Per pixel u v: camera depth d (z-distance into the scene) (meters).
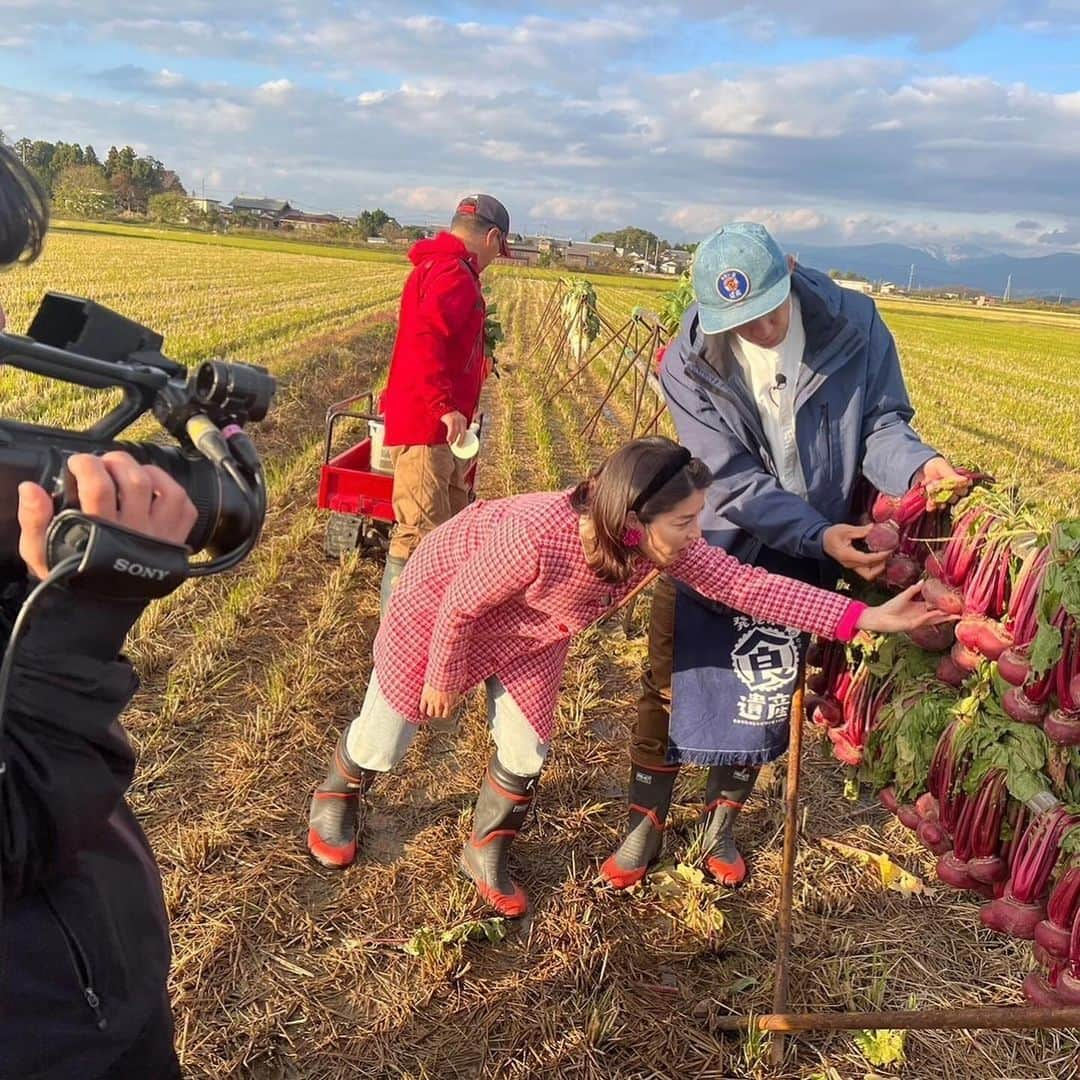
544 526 2.90
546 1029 3.18
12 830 1.20
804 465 3.21
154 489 1.16
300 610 6.39
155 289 28.19
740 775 3.82
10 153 1.19
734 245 2.94
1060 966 2.30
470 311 5.08
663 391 3.40
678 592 3.41
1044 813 2.25
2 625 1.28
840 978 3.48
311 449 10.22
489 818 3.60
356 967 3.36
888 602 2.77
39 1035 1.33
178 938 3.37
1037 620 2.16
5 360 1.18
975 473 2.66
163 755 4.45
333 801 3.80
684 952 3.56
